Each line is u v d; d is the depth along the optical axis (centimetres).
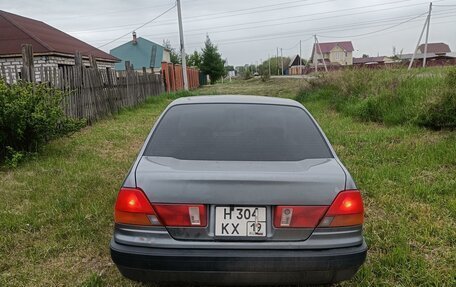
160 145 276
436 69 1312
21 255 330
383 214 406
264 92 2483
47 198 452
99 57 1969
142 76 1681
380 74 1192
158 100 1802
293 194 230
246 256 224
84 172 558
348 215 236
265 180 230
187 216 228
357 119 981
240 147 270
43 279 297
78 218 396
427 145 630
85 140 781
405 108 870
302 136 288
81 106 967
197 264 225
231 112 309
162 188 232
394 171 526
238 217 228
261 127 292
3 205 430
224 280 229
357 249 236
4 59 1495
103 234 366
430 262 313
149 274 230
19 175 537
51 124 639
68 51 1652
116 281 295
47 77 819
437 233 359
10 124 586
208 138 279
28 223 385
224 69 5778
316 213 231
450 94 720
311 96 1488
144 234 232
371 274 296
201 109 314
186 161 256
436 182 480
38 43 1525
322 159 267
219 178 229
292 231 229
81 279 298
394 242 343
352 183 246
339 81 1310
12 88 609
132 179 242
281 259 225
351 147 679
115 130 929
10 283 291
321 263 228
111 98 1220
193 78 3756
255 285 235
